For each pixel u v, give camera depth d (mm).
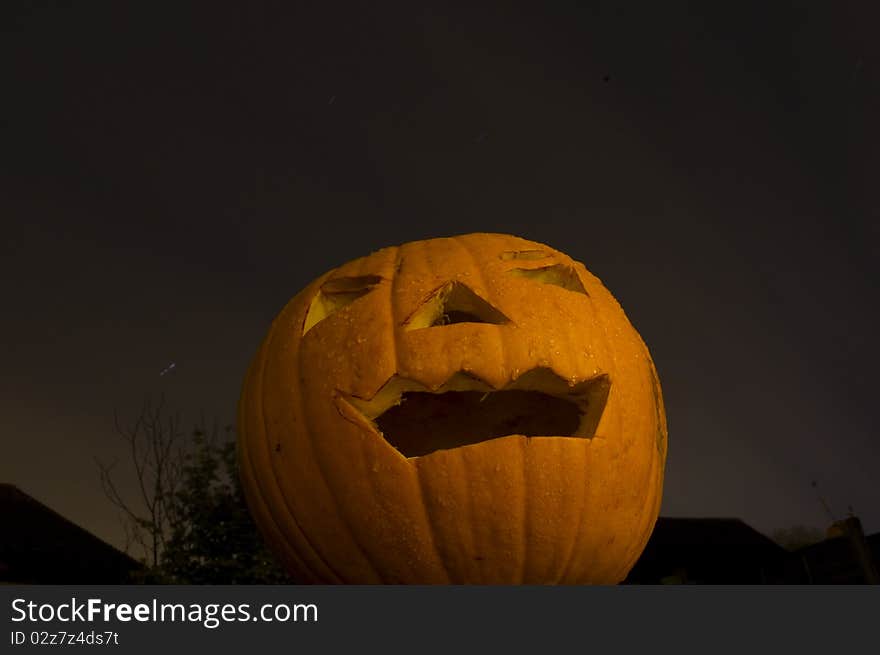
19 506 7562
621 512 2680
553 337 2693
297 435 2688
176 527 4824
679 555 11102
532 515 2506
